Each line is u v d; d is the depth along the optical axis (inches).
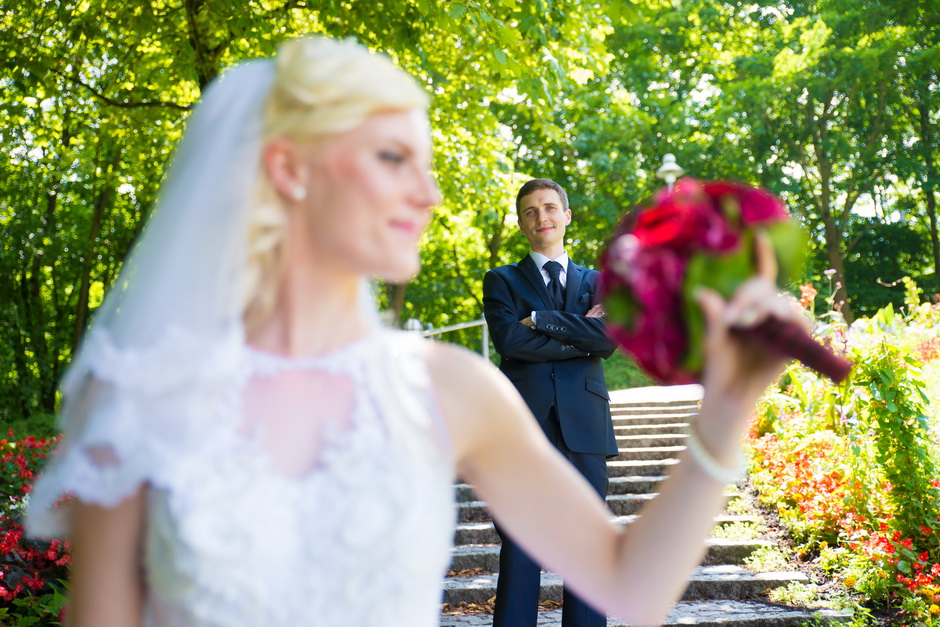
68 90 347.9
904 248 901.8
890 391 221.5
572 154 767.1
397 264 50.5
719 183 48.3
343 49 51.6
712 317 44.3
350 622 47.9
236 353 50.1
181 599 47.0
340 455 49.4
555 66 265.1
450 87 327.0
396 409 51.4
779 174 829.2
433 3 239.6
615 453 156.3
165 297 49.8
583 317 153.4
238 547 46.8
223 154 50.3
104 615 48.3
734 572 225.6
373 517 48.3
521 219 166.9
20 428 452.4
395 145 50.0
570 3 271.6
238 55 305.9
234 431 49.1
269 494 48.1
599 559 51.6
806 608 203.5
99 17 301.4
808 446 271.4
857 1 805.2
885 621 193.3
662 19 832.3
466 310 818.8
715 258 44.9
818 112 844.0
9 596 189.0
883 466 221.0
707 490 47.6
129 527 48.6
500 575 151.3
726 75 863.7
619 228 49.0
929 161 839.7
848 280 914.7
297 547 47.9
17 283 596.1
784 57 794.8
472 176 385.1
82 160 472.7
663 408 364.2
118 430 47.3
